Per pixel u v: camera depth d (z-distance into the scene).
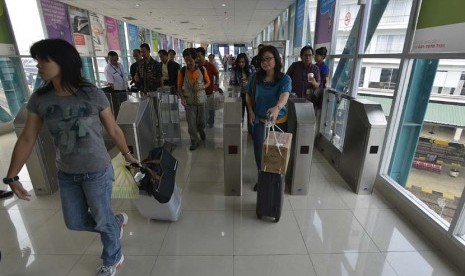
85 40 7.89
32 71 5.66
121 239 2.01
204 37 19.08
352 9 3.64
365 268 1.73
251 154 3.75
